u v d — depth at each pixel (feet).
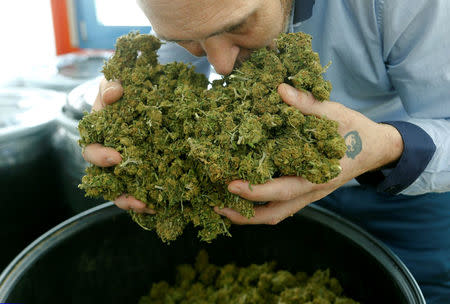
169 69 2.60
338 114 2.22
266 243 3.36
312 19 2.87
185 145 2.26
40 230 4.82
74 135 3.93
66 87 6.62
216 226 2.33
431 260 3.47
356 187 3.66
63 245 2.87
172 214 2.41
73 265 2.99
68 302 3.03
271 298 3.26
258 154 2.14
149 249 3.37
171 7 1.75
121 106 2.46
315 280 3.10
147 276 3.48
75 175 4.24
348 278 2.96
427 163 2.39
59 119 4.18
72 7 9.67
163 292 3.48
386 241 3.69
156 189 2.33
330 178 2.03
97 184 2.33
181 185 2.28
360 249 2.72
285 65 2.23
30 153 4.32
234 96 2.31
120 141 2.35
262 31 2.12
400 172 2.45
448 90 2.52
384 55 2.77
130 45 2.57
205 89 2.65
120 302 3.40
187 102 2.29
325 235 2.97
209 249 3.55
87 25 9.87
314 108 2.18
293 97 2.12
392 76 2.81
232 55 2.27
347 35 2.80
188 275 3.54
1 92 5.28
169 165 2.38
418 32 2.45
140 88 2.48
